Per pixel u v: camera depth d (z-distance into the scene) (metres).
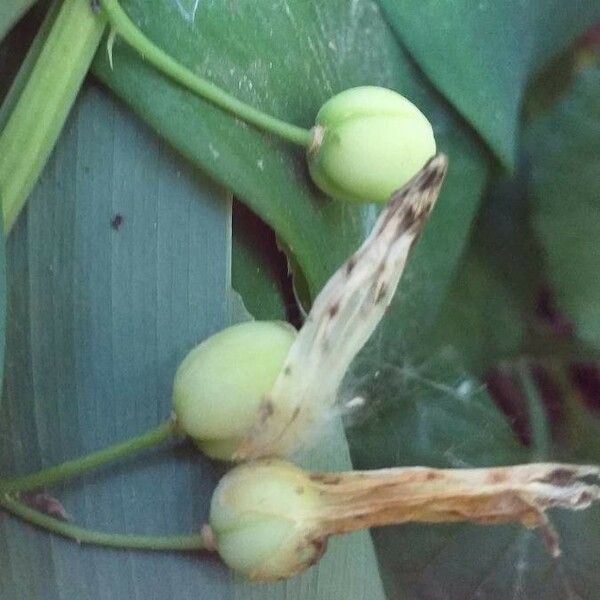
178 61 0.07
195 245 0.07
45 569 0.07
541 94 0.12
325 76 0.08
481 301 0.12
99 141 0.07
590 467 0.06
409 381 0.10
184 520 0.07
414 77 0.09
